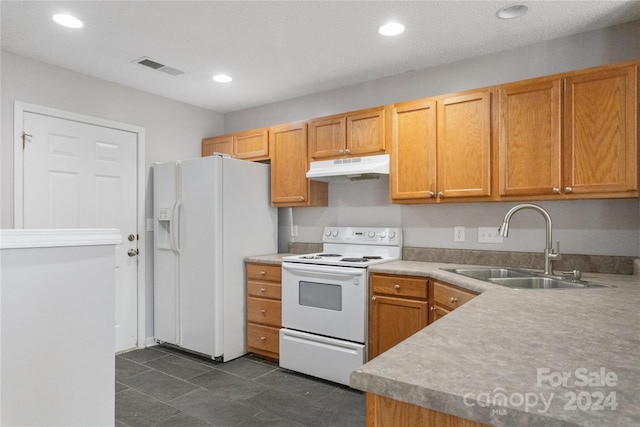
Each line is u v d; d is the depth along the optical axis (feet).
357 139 10.01
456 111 8.56
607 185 6.95
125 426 7.04
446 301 7.48
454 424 2.20
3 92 8.99
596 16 7.46
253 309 10.75
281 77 10.64
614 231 7.80
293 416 7.43
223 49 8.94
